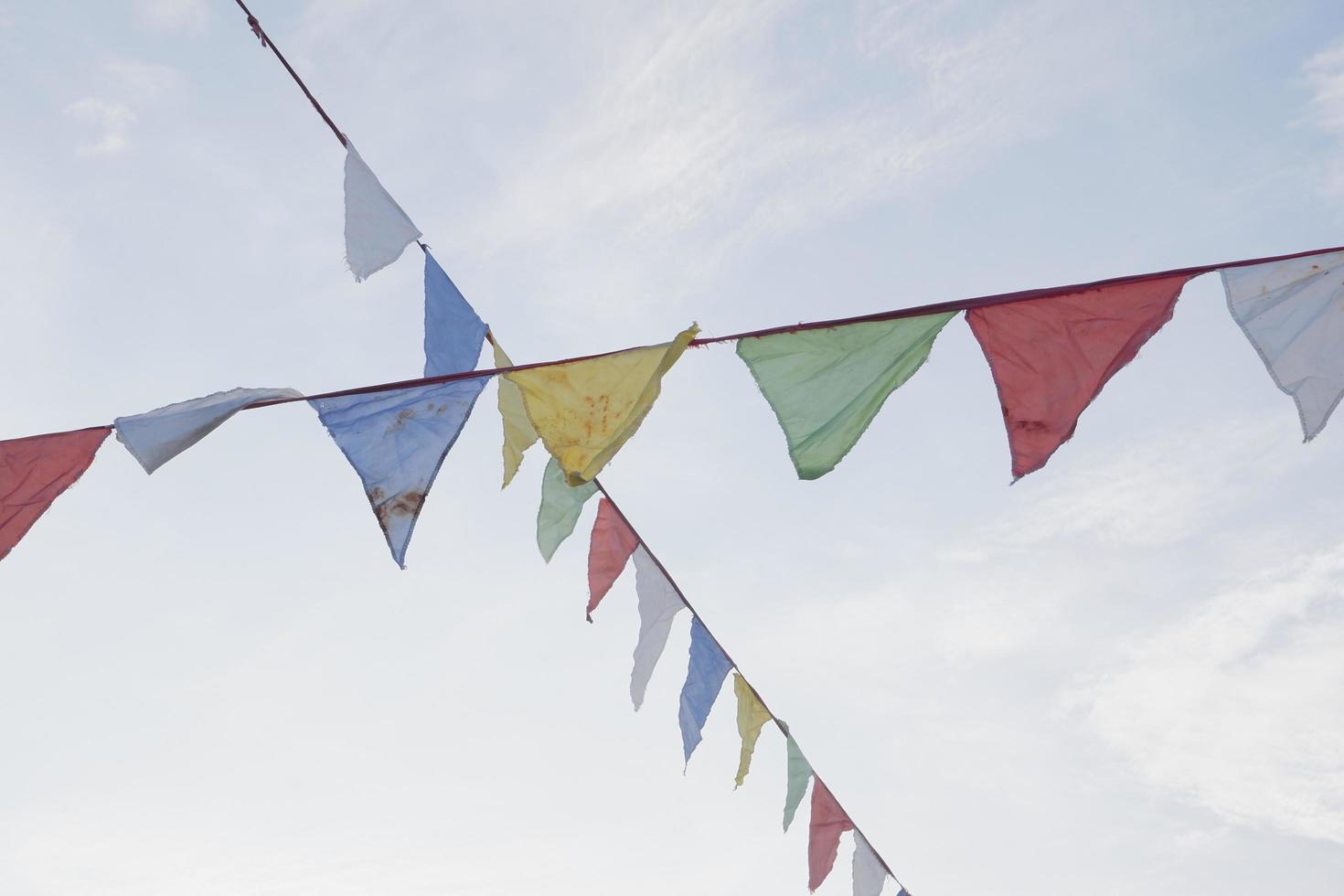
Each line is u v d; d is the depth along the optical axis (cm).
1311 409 258
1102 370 271
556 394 288
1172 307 271
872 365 283
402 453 285
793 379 285
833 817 541
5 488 279
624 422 282
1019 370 274
